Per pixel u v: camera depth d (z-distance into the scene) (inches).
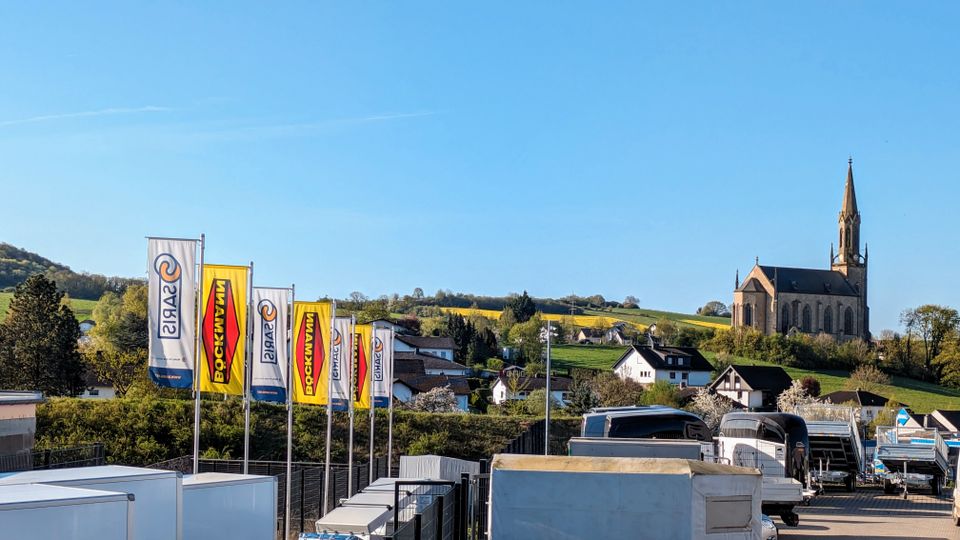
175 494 618.2
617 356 6550.2
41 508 487.5
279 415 2308.1
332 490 1430.9
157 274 919.0
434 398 3757.4
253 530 743.7
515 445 1469.0
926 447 1627.7
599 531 604.7
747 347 6796.3
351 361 1300.4
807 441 1257.4
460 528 785.6
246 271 965.8
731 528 610.9
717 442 1322.6
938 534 1097.4
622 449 927.7
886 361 6678.2
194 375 913.5
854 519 1256.8
